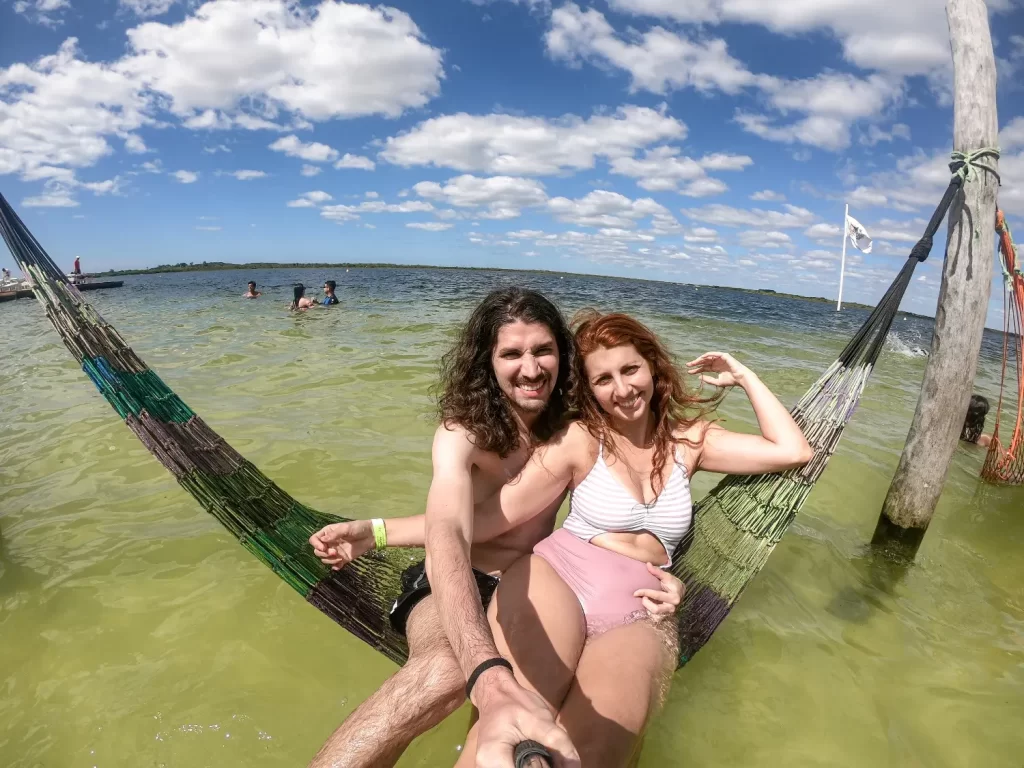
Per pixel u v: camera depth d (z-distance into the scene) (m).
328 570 1.38
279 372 3.95
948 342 1.86
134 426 1.44
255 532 1.36
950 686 1.41
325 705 1.25
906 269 1.58
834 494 2.47
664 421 1.33
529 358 1.15
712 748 1.20
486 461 1.21
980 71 1.79
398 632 1.24
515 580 1.14
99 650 1.38
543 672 1.00
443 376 1.26
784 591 1.77
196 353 4.62
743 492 1.54
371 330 5.89
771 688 1.38
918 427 1.92
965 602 1.77
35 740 1.13
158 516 2.00
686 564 1.42
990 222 1.81
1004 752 1.22
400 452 2.55
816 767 1.17
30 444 2.64
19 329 6.61
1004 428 3.91
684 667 1.43
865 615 1.68
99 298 10.78
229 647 1.41
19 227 1.64
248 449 2.52
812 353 6.16
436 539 1.00
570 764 0.59
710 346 6.13
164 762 1.10
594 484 1.25
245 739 1.16
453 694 0.97
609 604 1.12
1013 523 2.33
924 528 1.93
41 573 1.66
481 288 13.54
